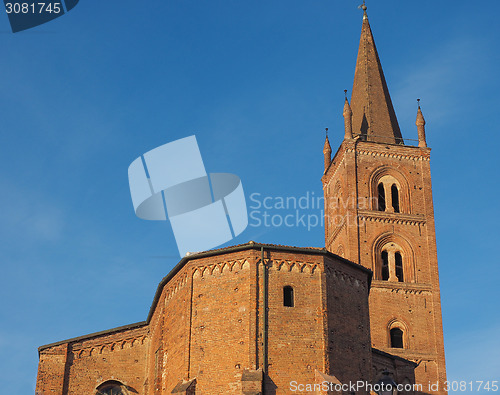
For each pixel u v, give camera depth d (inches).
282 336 2127.2
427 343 3548.2
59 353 2568.9
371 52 4311.0
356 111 4163.4
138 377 2566.4
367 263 3686.0
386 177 3900.1
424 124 4030.5
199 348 2164.1
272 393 2066.9
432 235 3789.4
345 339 2212.1
